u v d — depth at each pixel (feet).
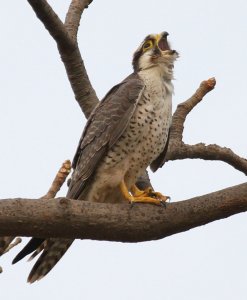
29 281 34.50
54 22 37.73
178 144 40.14
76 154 38.06
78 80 41.50
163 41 40.34
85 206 27.12
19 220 25.64
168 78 38.11
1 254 30.04
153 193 34.24
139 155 36.09
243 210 28.78
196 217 28.66
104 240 28.22
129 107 35.58
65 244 34.53
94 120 36.70
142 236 28.43
